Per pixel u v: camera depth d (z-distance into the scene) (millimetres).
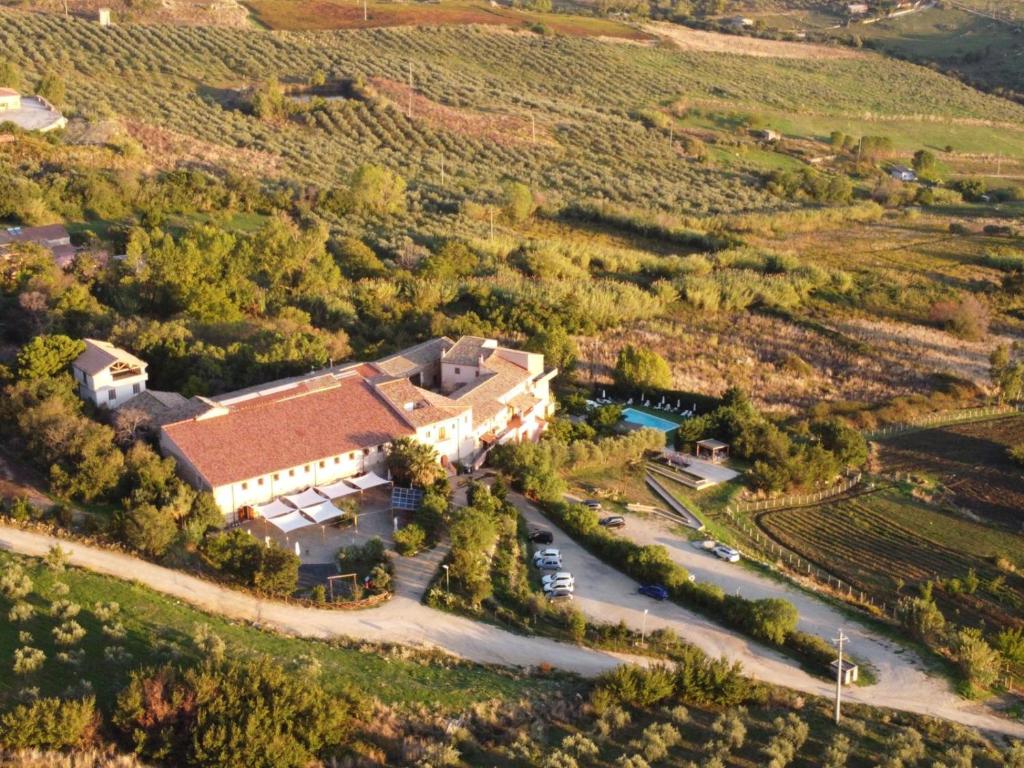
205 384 104188
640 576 86500
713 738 66688
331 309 130125
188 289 122000
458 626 77188
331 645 72562
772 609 80125
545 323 137375
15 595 69938
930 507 104312
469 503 92312
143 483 84938
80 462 86625
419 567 84000
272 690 62875
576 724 67688
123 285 123062
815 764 65562
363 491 95375
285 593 77625
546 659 74625
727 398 120375
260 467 88875
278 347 110438
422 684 69188
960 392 134625
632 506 99125
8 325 112312
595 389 126750
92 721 59688
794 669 76375
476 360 112125
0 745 56812
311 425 94312
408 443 94188
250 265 137125
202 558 80375
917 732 69062
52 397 92688
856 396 133375
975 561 94750
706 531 95938
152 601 73562
